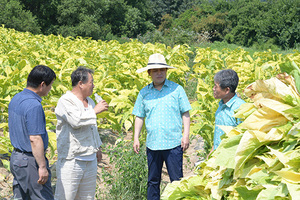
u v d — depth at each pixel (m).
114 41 13.45
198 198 2.05
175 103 3.84
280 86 1.83
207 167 2.13
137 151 4.07
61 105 3.25
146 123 3.93
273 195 1.58
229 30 62.97
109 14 56.03
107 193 4.36
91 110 3.31
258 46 53.94
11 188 4.43
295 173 1.54
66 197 3.34
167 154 3.83
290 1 53.16
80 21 45.00
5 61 7.05
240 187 1.73
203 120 5.43
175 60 9.14
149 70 3.88
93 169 3.48
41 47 10.27
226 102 3.48
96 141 3.48
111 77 7.03
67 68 6.93
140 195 4.36
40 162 3.01
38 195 3.12
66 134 3.29
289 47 51.50
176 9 90.94
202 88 5.66
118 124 5.91
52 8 45.88
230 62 9.89
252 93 2.00
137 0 65.06
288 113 1.74
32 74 3.12
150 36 42.19
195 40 36.59
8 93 5.60
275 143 1.80
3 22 36.06
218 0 72.75
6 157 5.14
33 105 3.01
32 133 2.97
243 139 1.76
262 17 57.22
